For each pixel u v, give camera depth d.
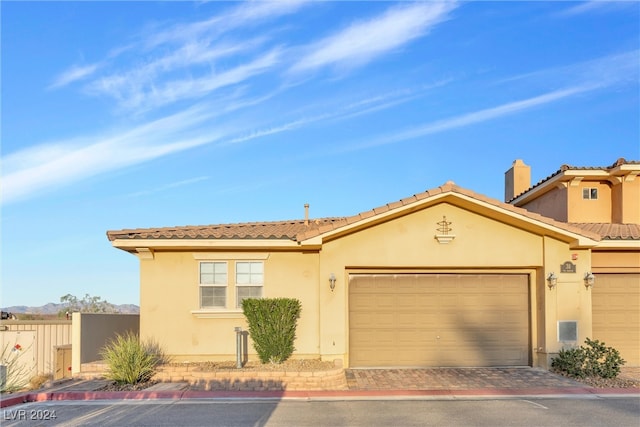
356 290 15.15
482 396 11.66
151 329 14.75
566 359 13.88
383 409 10.44
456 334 15.12
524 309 15.32
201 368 13.30
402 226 14.82
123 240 14.30
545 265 14.83
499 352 15.13
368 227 14.80
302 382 12.39
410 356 14.98
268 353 13.84
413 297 15.19
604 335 15.53
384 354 14.98
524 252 14.91
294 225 17.36
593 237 14.36
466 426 9.16
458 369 14.74
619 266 15.48
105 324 15.67
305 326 14.88
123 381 12.57
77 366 13.77
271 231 15.73
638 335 15.59
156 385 12.55
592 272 15.48
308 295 14.98
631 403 11.00
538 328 15.10
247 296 15.00
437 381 13.09
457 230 14.85
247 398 11.48
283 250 15.05
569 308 14.77
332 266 14.70
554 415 9.94
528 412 10.17
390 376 13.70
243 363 14.23
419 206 14.55
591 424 9.29
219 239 14.44
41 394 11.59
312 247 14.66
